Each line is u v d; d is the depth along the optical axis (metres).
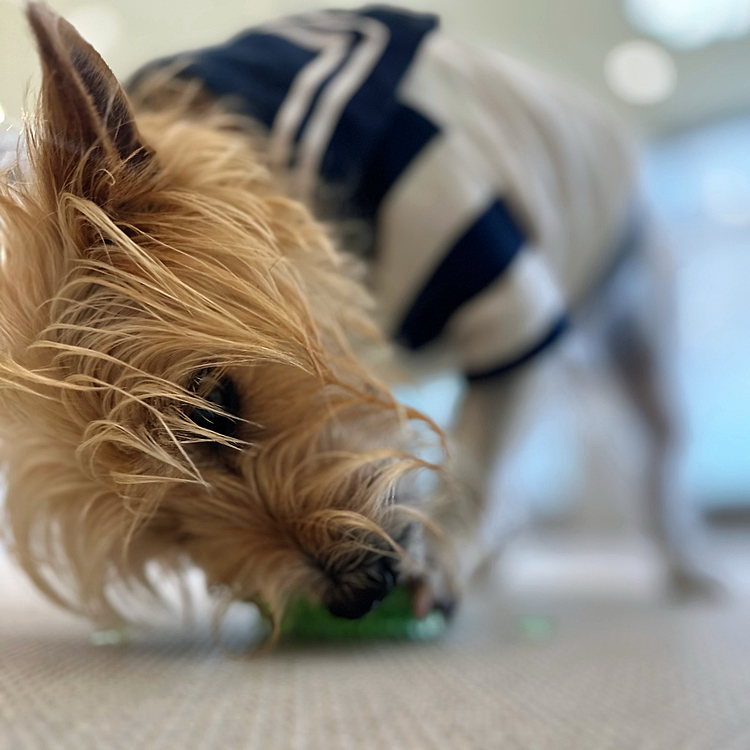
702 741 0.13
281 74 0.27
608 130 0.39
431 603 0.24
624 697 0.16
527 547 0.76
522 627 0.29
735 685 0.17
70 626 0.26
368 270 0.27
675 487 0.45
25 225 0.17
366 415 0.21
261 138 0.26
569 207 0.35
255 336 0.18
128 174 0.18
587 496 0.90
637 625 0.30
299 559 0.20
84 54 0.16
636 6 0.76
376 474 0.20
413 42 0.29
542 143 0.33
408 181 0.27
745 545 0.71
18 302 0.17
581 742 0.13
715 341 0.89
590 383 0.50
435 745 0.12
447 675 0.19
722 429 0.88
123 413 0.17
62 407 0.18
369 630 0.24
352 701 0.15
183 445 0.18
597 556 0.73
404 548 0.21
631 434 0.47
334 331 0.21
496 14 0.77
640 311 0.42
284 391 0.20
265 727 0.13
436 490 0.23
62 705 0.15
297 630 0.24
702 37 0.79
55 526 0.22
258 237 0.19
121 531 0.21
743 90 0.83
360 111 0.27
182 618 0.26
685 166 0.88
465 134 0.29
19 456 0.21
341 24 0.30
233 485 0.20
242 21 0.62
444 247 0.27
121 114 0.17
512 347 0.28
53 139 0.17
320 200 0.26
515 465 0.36
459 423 0.29
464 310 0.28
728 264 0.88
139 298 0.17
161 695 0.16
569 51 0.80
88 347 0.17
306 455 0.20
